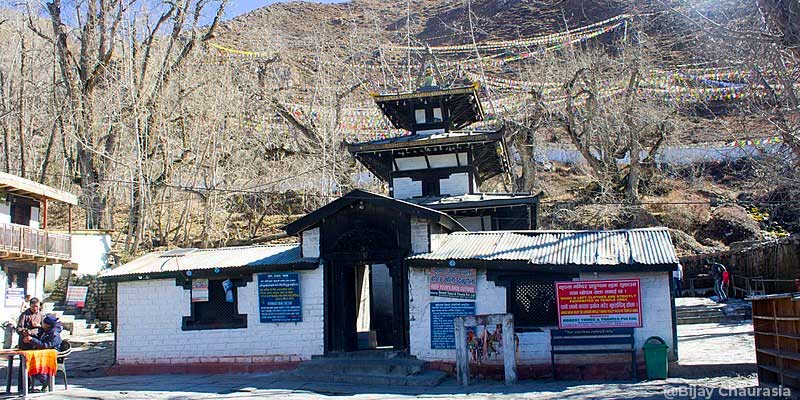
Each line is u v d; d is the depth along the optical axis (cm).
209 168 4316
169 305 1984
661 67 4438
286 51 5812
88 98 4134
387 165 2895
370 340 2025
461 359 1652
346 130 4609
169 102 4456
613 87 4850
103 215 4153
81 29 4169
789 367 1347
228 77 4466
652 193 5016
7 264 3225
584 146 4831
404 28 10762
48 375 1550
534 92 4650
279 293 1903
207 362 1931
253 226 4619
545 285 1755
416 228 1856
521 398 1397
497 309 1755
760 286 3114
